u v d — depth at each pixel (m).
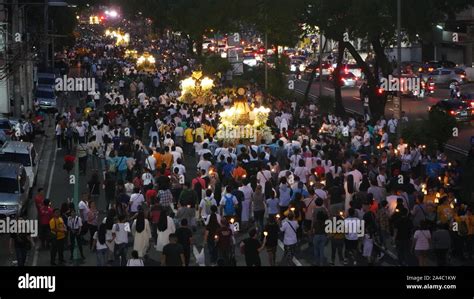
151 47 123.12
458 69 77.69
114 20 168.00
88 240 26.44
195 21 64.31
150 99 54.16
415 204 25.06
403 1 49.19
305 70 86.19
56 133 44.59
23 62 48.78
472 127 53.22
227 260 21.25
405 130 39.91
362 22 49.31
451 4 53.03
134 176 32.50
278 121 44.06
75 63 80.31
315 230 22.73
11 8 51.94
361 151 36.56
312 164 30.67
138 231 22.45
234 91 56.50
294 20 54.31
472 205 24.41
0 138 38.03
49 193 34.03
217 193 27.97
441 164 31.61
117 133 37.03
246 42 109.12
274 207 26.14
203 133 40.12
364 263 23.17
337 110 55.19
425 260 21.98
